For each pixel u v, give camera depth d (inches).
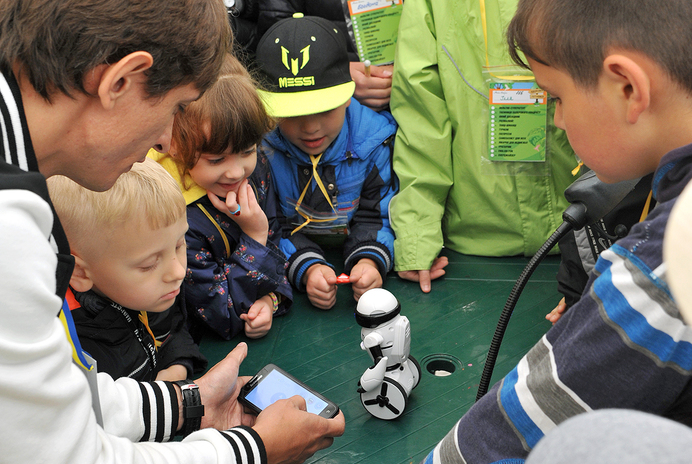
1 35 19.8
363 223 63.9
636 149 21.5
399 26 60.3
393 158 63.6
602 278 19.3
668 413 20.3
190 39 22.8
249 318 52.2
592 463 7.6
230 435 28.7
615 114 21.2
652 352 18.1
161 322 46.2
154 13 21.3
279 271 54.2
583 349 19.6
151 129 24.7
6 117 19.6
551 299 55.4
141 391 35.4
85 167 24.5
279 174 62.4
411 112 61.5
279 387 42.5
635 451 7.5
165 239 39.1
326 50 55.6
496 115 57.4
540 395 20.9
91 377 29.5
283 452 33.7
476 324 52.7
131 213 37.0
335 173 62.0
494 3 55.0
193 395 37.8
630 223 40.3
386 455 40.4
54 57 20.3
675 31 19.0
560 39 21.5
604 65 20.1
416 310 55.2
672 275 7.9
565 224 37.6
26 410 18.3
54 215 21.4
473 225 62.9
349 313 56.2
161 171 39.7
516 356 48.5
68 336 27.5
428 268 58.1
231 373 41.6
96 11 20.2
